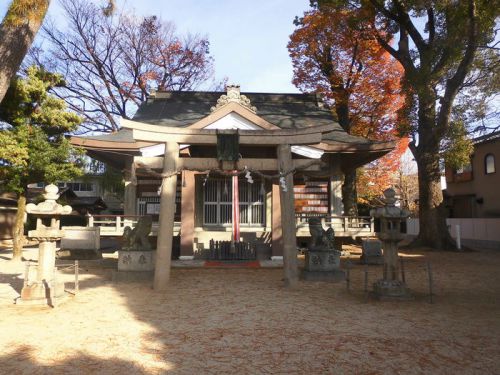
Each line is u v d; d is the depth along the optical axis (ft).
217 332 19.89
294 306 25.66
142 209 56.80
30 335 19.12
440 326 20.99
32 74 49.90
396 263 28.25
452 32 51.24
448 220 89.97
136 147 50.78
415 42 63.46
